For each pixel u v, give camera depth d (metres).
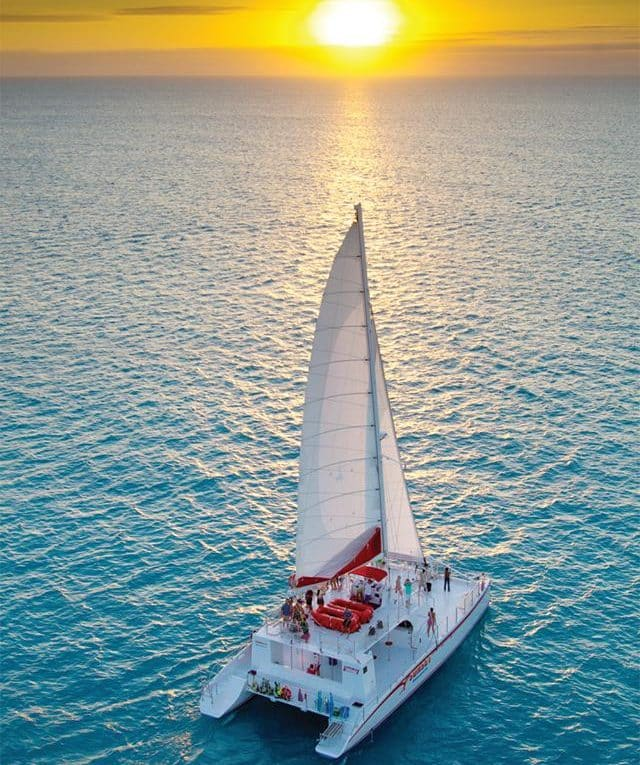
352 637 44.75
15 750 42.19
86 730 43.53
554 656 48.47
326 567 48.28
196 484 65.94
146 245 145.75
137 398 81.44
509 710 44.97
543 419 76.88
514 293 116.25
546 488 65.38
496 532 60.00
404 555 51.81
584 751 42.50
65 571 55.44
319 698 43.03
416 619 48.03
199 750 42.56
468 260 135.38
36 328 101.50
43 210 174.88
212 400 81.12
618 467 68.19
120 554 57.28
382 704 43.34
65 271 128.00
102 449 71.31
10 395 81.81
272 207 184.00
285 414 78.19
